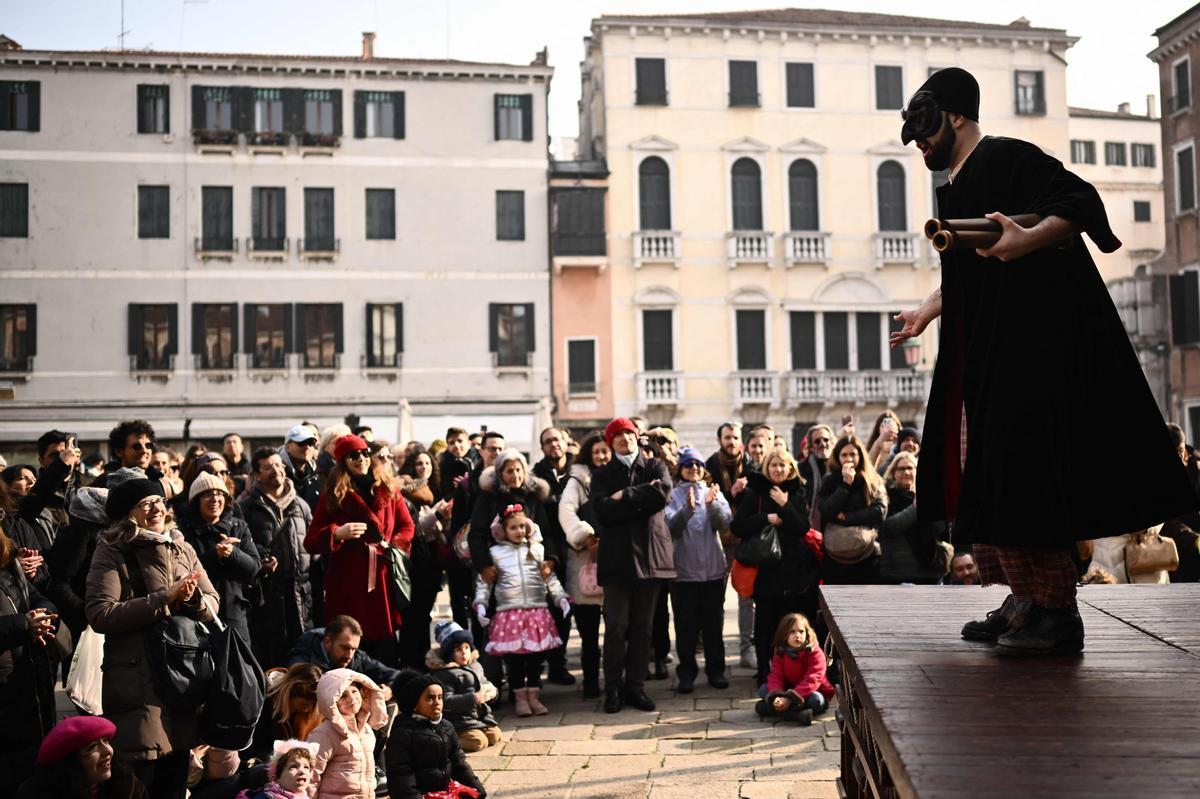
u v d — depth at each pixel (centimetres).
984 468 262
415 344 3041
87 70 2975
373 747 563
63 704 862
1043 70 3322
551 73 3084
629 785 640
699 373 3122
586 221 3089
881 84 3262
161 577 525
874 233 3206
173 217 2992
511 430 3044
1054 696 222
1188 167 2978
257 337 3011
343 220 3039
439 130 3075
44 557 709
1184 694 221
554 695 912
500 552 838
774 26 3175
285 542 761
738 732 755
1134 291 3120
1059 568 264
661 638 962
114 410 2955
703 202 3153
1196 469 913
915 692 228
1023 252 241
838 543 826
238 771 604
